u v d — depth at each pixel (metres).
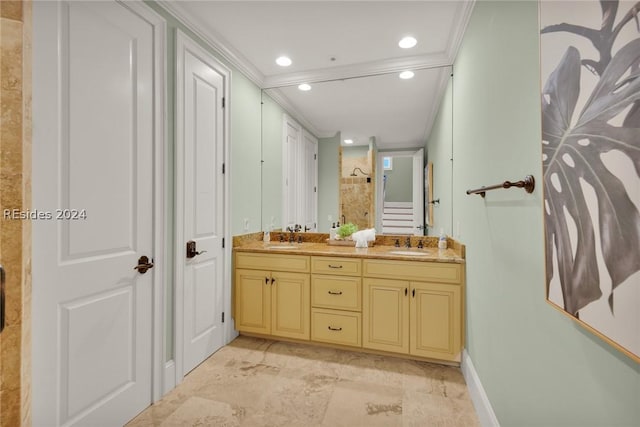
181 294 1.93
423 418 1.61
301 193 3.16
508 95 1.21
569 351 0.81
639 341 0.53
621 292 0.57
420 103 2.87
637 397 0.57
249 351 2.35
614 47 0.58
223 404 1.72
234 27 2.11
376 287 2.26
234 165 2.55
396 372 2.07
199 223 2.12
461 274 2.07
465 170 1.99
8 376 0.92
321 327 2.39
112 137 1.48
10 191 0.93
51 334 1.22
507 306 1.25
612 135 0.59
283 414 1.64
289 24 2.07
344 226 2.96
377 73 2.64
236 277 2.57
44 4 1.20
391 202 2.97
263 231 3.00
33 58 1.16
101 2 1.43
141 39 1.65
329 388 1.88
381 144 2.98
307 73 2.79
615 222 0.59
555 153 0.81
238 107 2.60
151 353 1.71
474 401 1.71
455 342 2.08
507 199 1.24
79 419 1.33
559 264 0.80
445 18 1.98
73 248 1.31
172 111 1.87
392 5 1.86
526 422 1.07
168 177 1.84
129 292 1.58
